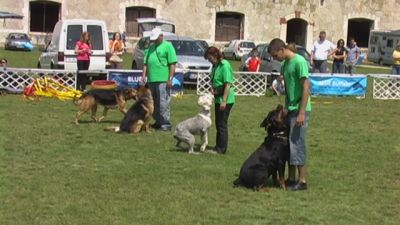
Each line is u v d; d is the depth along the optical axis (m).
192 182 9.24
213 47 11.17
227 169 10.12
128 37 46.59
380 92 22.58
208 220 7.57
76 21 22.77
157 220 7.50
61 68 22.44
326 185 9.41
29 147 11.46
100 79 21.33
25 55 38.16
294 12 50.28
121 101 14.28
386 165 10.98
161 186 8.99
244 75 21.98
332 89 22.33
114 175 9.51
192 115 16.17
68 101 18.30
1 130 13.09
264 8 49.78
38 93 18.73
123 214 7.67
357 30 52.56
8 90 19.48
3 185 8.78
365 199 8.73
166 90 13.36
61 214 7.61
